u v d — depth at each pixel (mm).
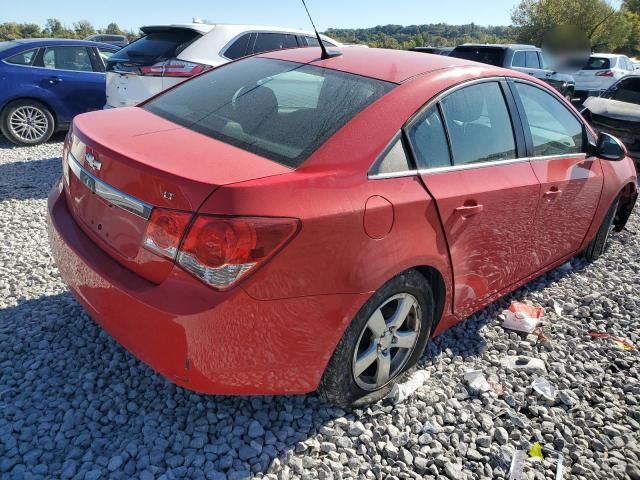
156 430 2303
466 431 2504
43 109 7645
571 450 2473
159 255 1941
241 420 2391
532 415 2676
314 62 2861
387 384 2607
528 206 3125
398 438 2385
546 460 2395
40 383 2520
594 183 3854
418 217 2354
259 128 2355
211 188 1837
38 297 3270
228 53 6578
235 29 6699
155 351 1960
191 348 1879
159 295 1904
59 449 2184
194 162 2027
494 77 3039
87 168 2277
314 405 2514
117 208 2104
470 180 2676
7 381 2520
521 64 12469
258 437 2311
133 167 2008
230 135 2344
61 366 2643
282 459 2221
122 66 6379
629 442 2537
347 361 2301
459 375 2887
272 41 7055
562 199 3482
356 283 2123
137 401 2467
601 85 16688
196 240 1832
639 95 9023
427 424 2467
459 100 2750
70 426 2291
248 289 1873
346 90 2523
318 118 2359
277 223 1876
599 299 3879
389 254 2227
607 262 4605
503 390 2820
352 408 2482
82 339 2848
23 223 4516
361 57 2916
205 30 6477
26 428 2256
